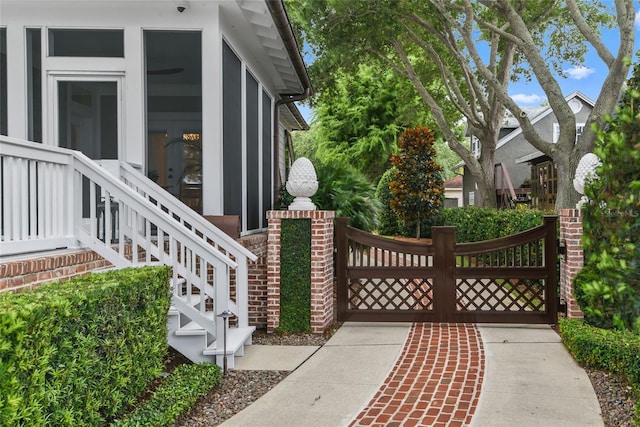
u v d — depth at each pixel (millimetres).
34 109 6961
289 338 6430
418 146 17828
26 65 6910
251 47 8789
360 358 5512
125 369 3742
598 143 3703
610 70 11266
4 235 4289
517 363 5305
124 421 3520
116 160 6320
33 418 2688
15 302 2807
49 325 2803
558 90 12039
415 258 13008
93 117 6977
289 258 6707
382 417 3939
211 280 6707
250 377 4910
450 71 19141
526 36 12375
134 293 3867
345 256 7133
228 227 6688
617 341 4941
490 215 13258
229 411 4098
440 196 17953
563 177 11875
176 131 6965
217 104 6910
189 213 6199
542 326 7008
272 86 11539
